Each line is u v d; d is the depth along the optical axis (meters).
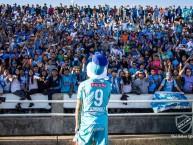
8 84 8.99
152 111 8.76
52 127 8.02
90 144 5.05
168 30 21.50
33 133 7.96
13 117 7.94
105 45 17.20
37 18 25.72
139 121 8.27
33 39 17.42
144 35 20.11
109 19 27.59
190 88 9.76
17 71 9.70
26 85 9.15
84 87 5.07
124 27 24.30
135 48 17.00
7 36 19.28
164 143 7.77
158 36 20.73
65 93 8.41
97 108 5.04
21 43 16.80
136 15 27.70
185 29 23.50
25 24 21.73
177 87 9.12
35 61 12.94
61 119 8.03
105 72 5.24
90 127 4.97
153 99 8.66
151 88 9.52
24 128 7.93
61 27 22.39
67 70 9.12
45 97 8.31
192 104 8.14
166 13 27.56
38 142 7.43
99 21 25.38
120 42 19.31
